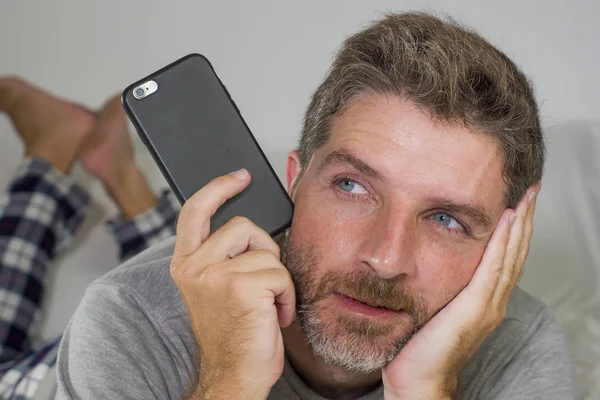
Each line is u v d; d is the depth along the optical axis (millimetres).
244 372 854
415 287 896
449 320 923
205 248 847
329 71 956
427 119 846
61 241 1797
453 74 850
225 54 2119
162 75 870
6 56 2213
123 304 1003
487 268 927
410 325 910
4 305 1659
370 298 872
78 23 2184
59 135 1856
